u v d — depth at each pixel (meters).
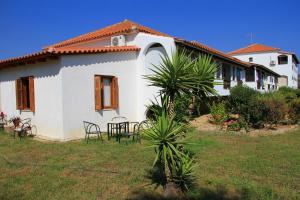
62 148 10.22
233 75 26.83
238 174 7.05
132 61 15.20
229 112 16.67
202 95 6.07
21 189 6.19
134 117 15.23
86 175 7.08
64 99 11.88
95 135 12.98
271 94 17.67
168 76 5.68
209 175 6.91
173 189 5.77
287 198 5.61
